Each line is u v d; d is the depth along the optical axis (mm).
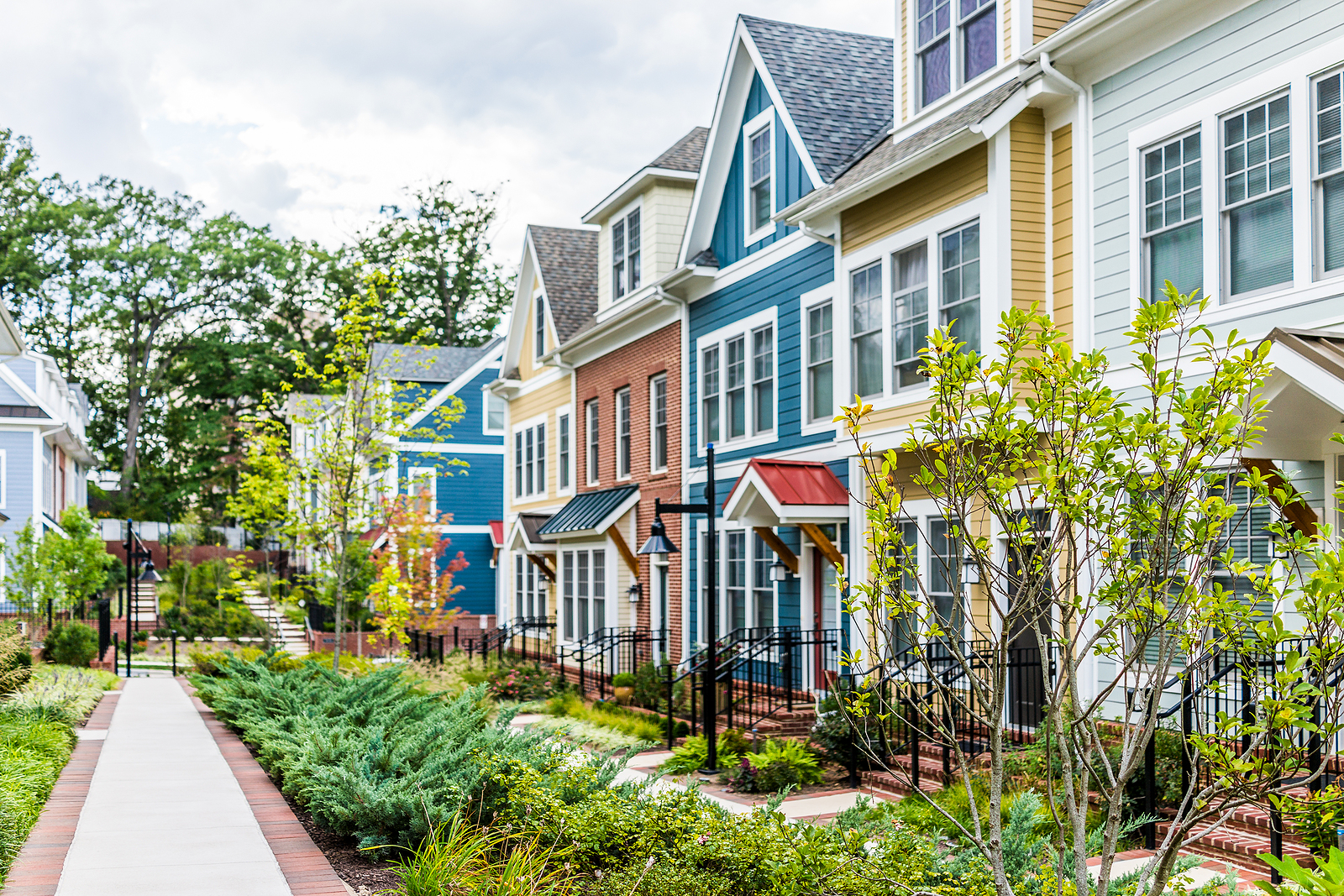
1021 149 12070
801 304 16547
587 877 7062
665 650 20469
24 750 11344
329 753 9547
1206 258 10195
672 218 21500
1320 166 9289
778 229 17297
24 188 58406
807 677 15961
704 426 19375
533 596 28000
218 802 10141
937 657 12773
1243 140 10000
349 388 18375
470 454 37469
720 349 18891
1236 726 4488
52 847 8336
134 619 37531
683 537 19781
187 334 60469
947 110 13883
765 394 17578
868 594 5598
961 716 12531
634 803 7543
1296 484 9312
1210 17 10266
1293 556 4703
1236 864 7898
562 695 17984
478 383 37812
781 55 17656
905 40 14805
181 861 7914
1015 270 11945
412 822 7699
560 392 26344
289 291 60219
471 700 11805
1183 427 4746
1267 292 9648
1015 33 12758
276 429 21016
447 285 60438
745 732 14352
